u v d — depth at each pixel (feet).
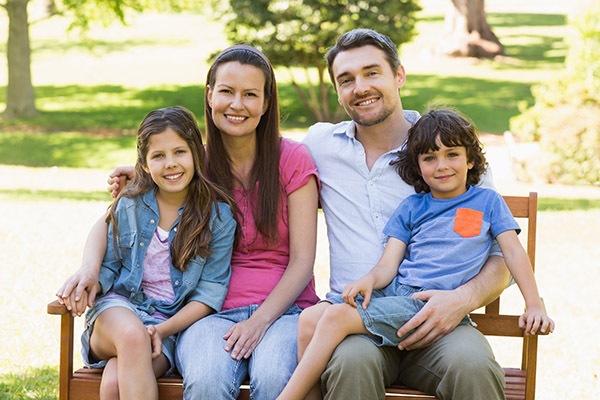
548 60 77.25
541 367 15.14
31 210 29.19
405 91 65.00
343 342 9.32
